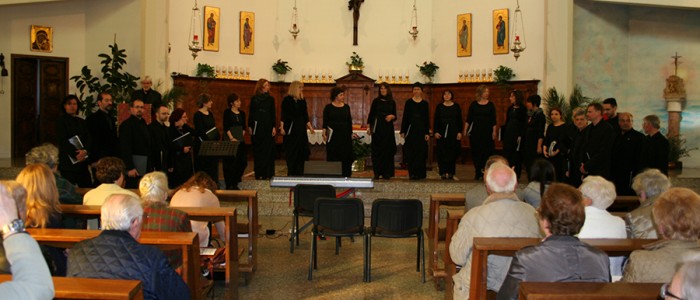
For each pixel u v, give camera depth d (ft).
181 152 28.48
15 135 40.73
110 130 26.27
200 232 17.67
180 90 39.37
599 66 44.09
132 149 24.56
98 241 9.69
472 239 12.53
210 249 16.47
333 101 32.63
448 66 49.75
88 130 25.39
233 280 16.19
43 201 12.67
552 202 9.61
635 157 25.91
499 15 46.83
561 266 9.29
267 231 25.85
